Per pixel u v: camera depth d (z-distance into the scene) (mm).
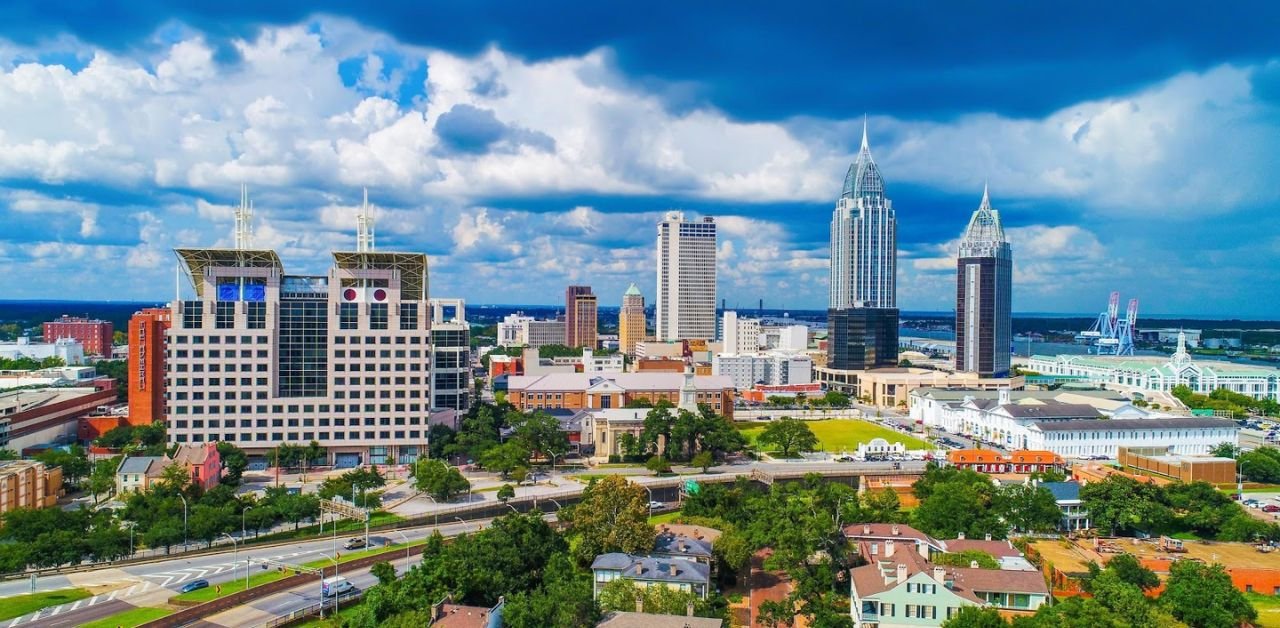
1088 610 181875
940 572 189125
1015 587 195875
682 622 172000
